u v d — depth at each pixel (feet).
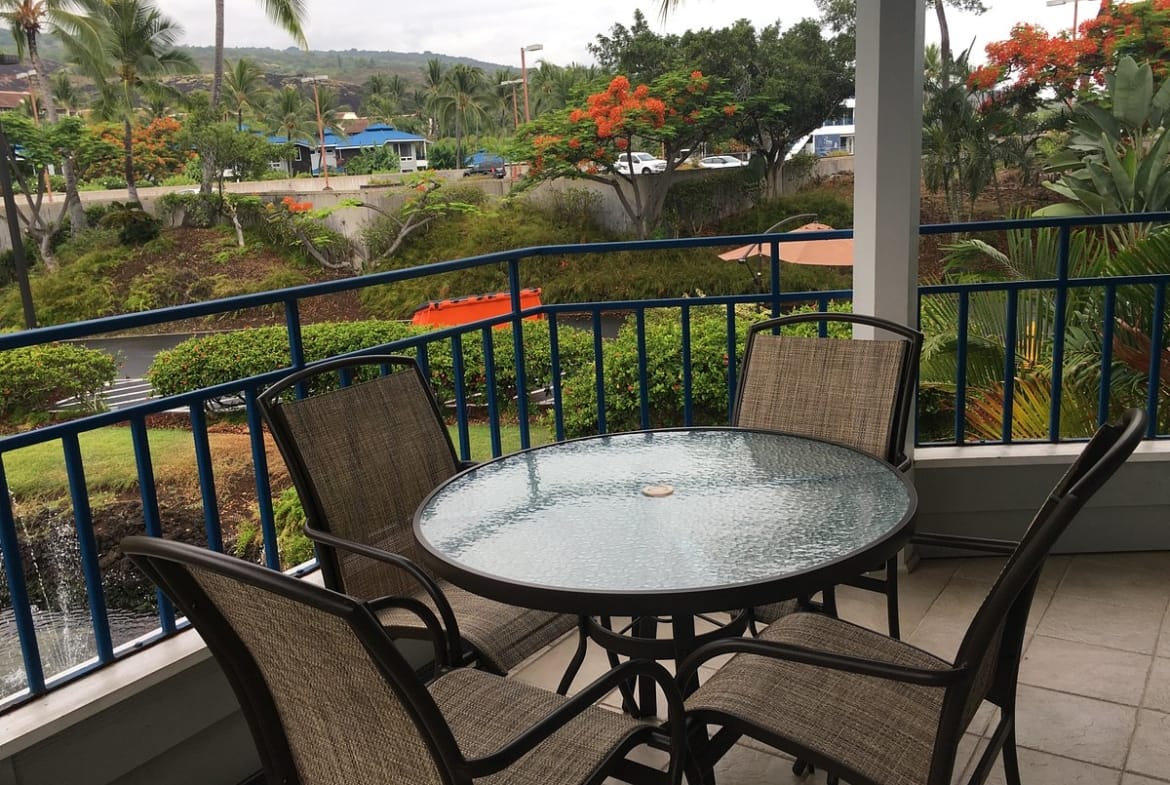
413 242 107.96
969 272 29.25
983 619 4.06
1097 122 37.22
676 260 95.25
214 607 3.80
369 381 6.98
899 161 8.82
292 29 112.68
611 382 29.76
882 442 7.07
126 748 6.19
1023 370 18.53
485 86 150.51
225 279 106.42
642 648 5.94
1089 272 19.85
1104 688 7.49
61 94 118.21
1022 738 6.90
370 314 100.12
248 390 7.16
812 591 4.67
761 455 6.57
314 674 3.65
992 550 5.56
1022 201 65.36
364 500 6.64
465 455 8.96
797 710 4.93
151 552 3.45
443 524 5.55
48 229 109.81
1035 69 63.46
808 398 7.48
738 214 103.96
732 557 4.78
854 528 5.10
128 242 110.01
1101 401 10.34
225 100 137.08
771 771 6.66
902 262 9.04
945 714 4.21
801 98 99.30
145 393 60.08
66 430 6.05
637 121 96.12
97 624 6.27
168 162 117.50
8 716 5.78
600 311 9.62
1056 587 9.33
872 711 4.91
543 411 39.04
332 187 122.21
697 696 5.24
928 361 20.44
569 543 5.12
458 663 5.85
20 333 5.74
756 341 7.84
